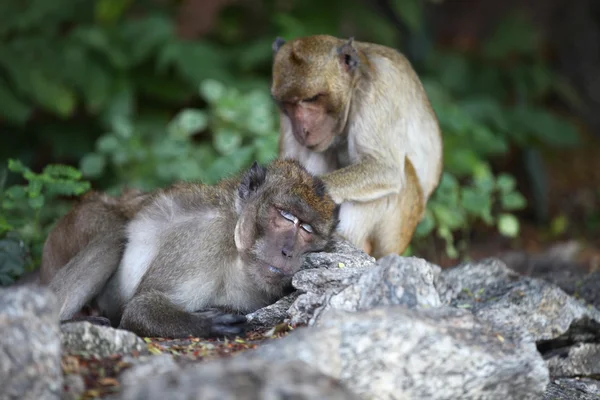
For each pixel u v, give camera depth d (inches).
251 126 673.0
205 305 386.0
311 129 478.9
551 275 521.0
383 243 500.1
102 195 456.1
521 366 299.0
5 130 817.5
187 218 395.5
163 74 821.2
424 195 530.6
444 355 292.5
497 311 401.7
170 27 805.2
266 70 846.5
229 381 245.6
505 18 1005.2
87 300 404.2
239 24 890.7
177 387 245.6
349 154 498.0
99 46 785.6
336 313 295.7
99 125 823.1
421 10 925.8
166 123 818.8
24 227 522.6
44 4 803.4
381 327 289.0
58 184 483.8
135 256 408.8
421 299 321.4
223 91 703.1
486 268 455.5
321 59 474.6
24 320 264.5
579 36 1102.4
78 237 438.3
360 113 487.8
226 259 386.0
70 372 282.0
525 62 989.8
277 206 379.9
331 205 395.9
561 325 402.3
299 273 363.6
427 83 834.2
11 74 768.9
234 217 390.0
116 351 301.7
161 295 374.0
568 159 1043.3
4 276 448.5
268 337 345.7
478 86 970.7
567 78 1117.7
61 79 779.4
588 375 406.6
